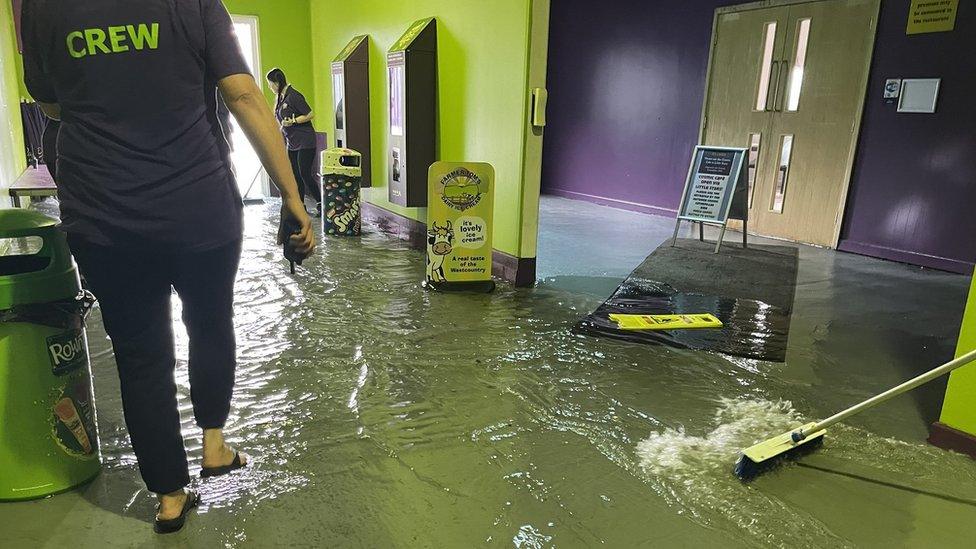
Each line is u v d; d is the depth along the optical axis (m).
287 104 6.68
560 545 1.73
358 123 6.21
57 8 1.41
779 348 3.28
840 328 3.62
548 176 9.55
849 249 5.80
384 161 6.12
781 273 4.89
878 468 2.15
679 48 7.23
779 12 6.14
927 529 1.83
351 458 2.13
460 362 2.96
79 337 1.88
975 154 4.91
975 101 4.88
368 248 5.37
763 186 6.52
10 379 1.74
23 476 1.82
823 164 5.93
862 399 2.70
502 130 4.29
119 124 1.46
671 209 7.60
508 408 2.52
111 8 1.42
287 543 1.71
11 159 5.93
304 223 1.78
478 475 2.05
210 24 1.52
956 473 2.12
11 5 6.58
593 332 3.40
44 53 1.46
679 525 1.83
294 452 2.16
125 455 2.11
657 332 3.45
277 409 2.46
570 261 5.11
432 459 2.14
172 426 1.67
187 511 1.80
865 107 5.56
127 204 1.47
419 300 3.91
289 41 8.09
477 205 4.06
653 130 7.71
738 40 6.57
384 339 3.22
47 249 1.84
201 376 1.80
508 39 4.12
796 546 1.75
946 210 5.14
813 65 5.92
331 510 1.85
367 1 6.17
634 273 4.74
